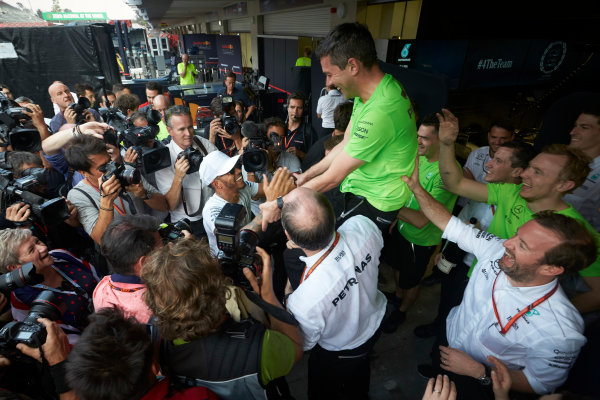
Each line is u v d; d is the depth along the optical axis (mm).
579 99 2529
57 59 6535
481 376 1332
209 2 12250
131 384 831
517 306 1262
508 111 5184
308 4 7516
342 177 1468
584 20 4320
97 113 4020
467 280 1970
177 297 927
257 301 1186
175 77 11102
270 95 6887
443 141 1699
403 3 4895
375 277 1445
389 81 1384
